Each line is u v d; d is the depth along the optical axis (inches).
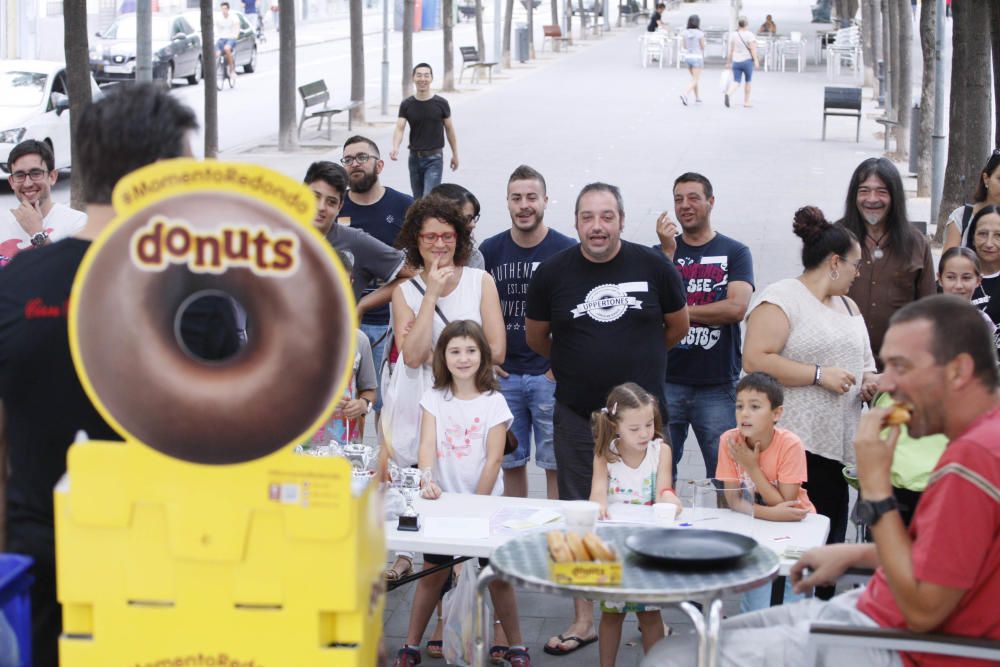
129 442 118.2
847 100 952.9
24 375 136.7
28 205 281.6
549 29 1809.8
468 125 1042.1
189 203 113.9
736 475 225.5
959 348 144.6
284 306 115.0
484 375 234.2
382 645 135.8
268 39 1969.7
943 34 658.2
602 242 236.5
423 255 251.6
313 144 926.4
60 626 142.9
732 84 1218.0
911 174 781.9
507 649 225.8
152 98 133.8
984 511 140.3
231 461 117.3
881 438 158.1
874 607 154.9
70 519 119.6
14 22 1344.7
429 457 233.0
